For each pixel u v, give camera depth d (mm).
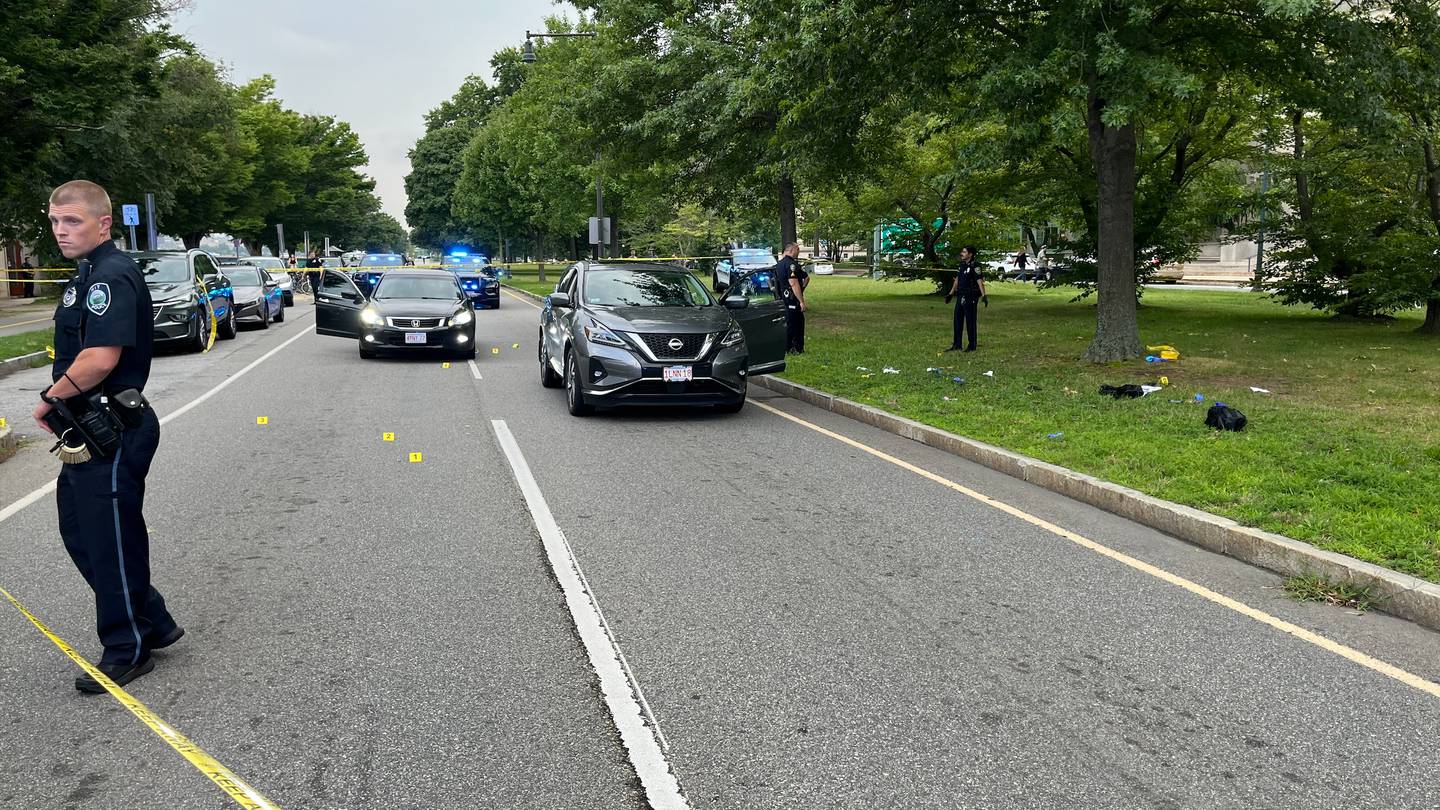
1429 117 12852
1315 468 7223
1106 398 10727
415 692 3945
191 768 3357
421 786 3242
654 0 21891
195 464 8273
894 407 10711
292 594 5086
